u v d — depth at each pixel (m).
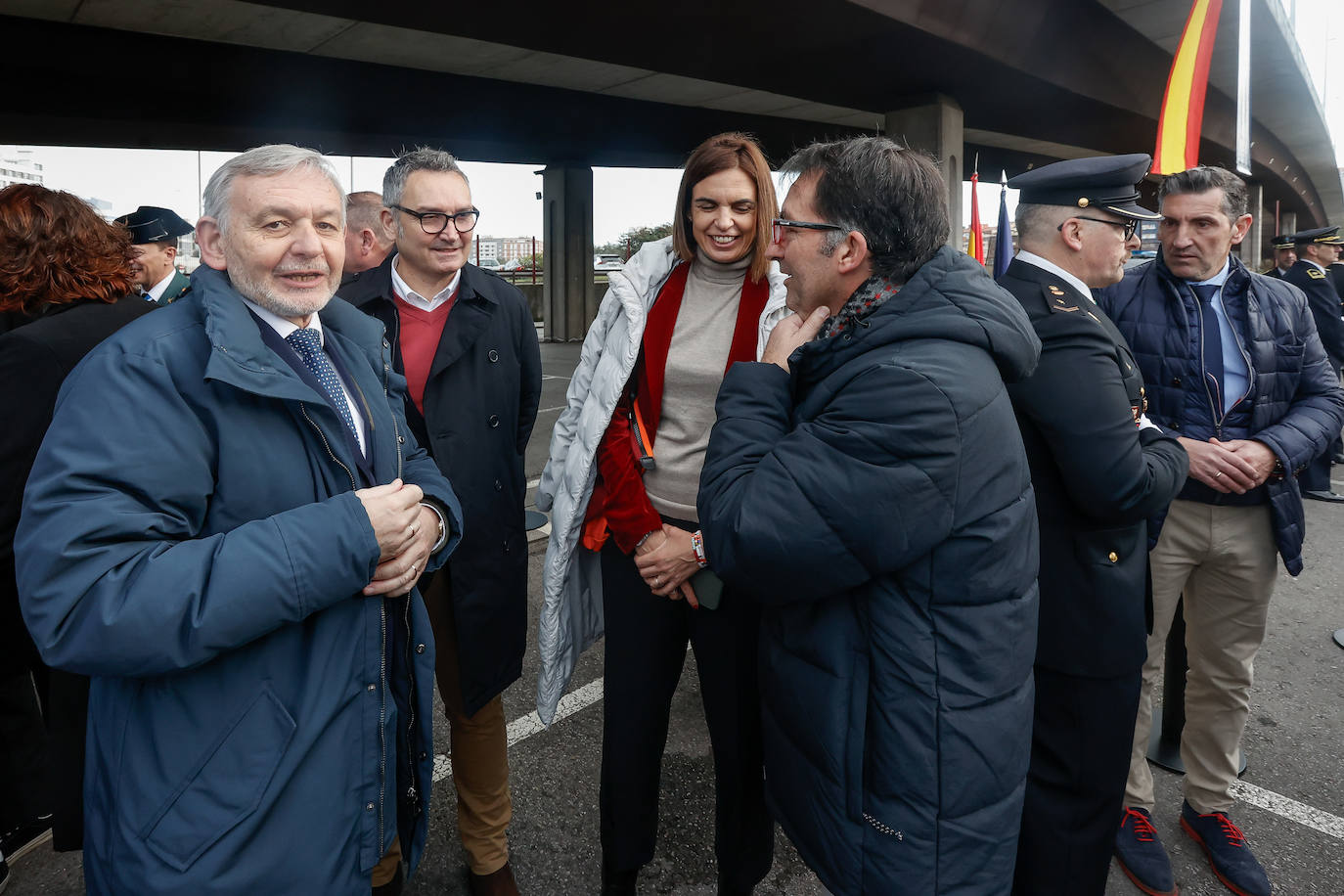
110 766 1.05
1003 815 1.18
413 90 13.20
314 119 13.74
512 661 1.96
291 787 1.08
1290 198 40.50
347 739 1.14
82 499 0.95
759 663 1.38
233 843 1.03
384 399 1.35
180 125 12.73
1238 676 2.11
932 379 1.08
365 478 1.24
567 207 19.62
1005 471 1.14
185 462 1.01
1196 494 2.11
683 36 10.23
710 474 1.27
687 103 16.47
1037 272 1.64
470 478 1.86
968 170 25.86
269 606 0.99
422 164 1.82
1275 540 2.08
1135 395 1.61
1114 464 1.42
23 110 11.00
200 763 1.03
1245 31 4.29
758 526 1.14
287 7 8.53
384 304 1.88
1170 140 3.77
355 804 1.15
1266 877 2.00
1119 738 1.58
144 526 0.97
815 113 17.83
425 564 1.23
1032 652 1.21
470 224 1.84
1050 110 15.69
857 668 1.19
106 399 0.98
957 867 1.15
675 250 1.81
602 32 9.91
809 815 1.27
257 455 1.08
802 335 1.33
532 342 2.14
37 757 1.94
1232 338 2.13
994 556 1.13
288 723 1.07
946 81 12.81
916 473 1.07
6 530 1.60
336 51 11.82
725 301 1.78
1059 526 1.54
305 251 1.13
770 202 1.69
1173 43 15.19
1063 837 1.58
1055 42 12.73
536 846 2.16
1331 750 2.63
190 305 1.11
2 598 1.68
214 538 1.01
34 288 1.71
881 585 1.16
